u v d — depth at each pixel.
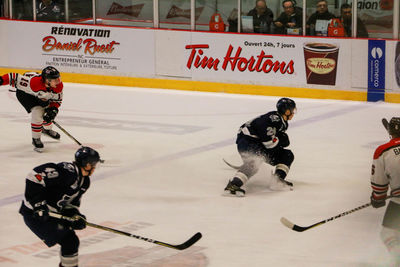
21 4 42.81
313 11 35.88
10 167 22.73
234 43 37.44
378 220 16.86
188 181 20.94
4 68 43.53
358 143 25.92
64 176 11.95
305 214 17.55
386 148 12.82
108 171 22.06
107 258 14.34
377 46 34.19
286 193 19.48
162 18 39.50
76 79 41.62
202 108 33.56
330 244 15.21
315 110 32.78
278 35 36.34
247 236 15.85
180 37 38.69
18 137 27.39
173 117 31.38
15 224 16.80
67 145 25.98
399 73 33.91
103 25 40.41
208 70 38.34
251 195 19.34
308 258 14.36
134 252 14.73
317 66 35.75
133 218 17.30
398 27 34.19
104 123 30.08
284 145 19.19
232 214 17.59
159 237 15.81
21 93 24.48
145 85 40.00
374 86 34.66
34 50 42.44
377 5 34.31
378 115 31.38
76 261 12.52
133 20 40.22
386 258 14.24
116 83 40.66
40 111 24.56
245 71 37.47
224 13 37.91
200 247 15.09
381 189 13.09
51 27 41.72
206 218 17.27
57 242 12.41
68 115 31.91
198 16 38.69
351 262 14.07
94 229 16.30
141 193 19.64
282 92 36.78
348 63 35.06
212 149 25.12
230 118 31.08
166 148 25.33
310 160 23.41
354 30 35.00
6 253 14.75
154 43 39.34
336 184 20.42
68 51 41.53
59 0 41.59
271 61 36.75
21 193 19.66
